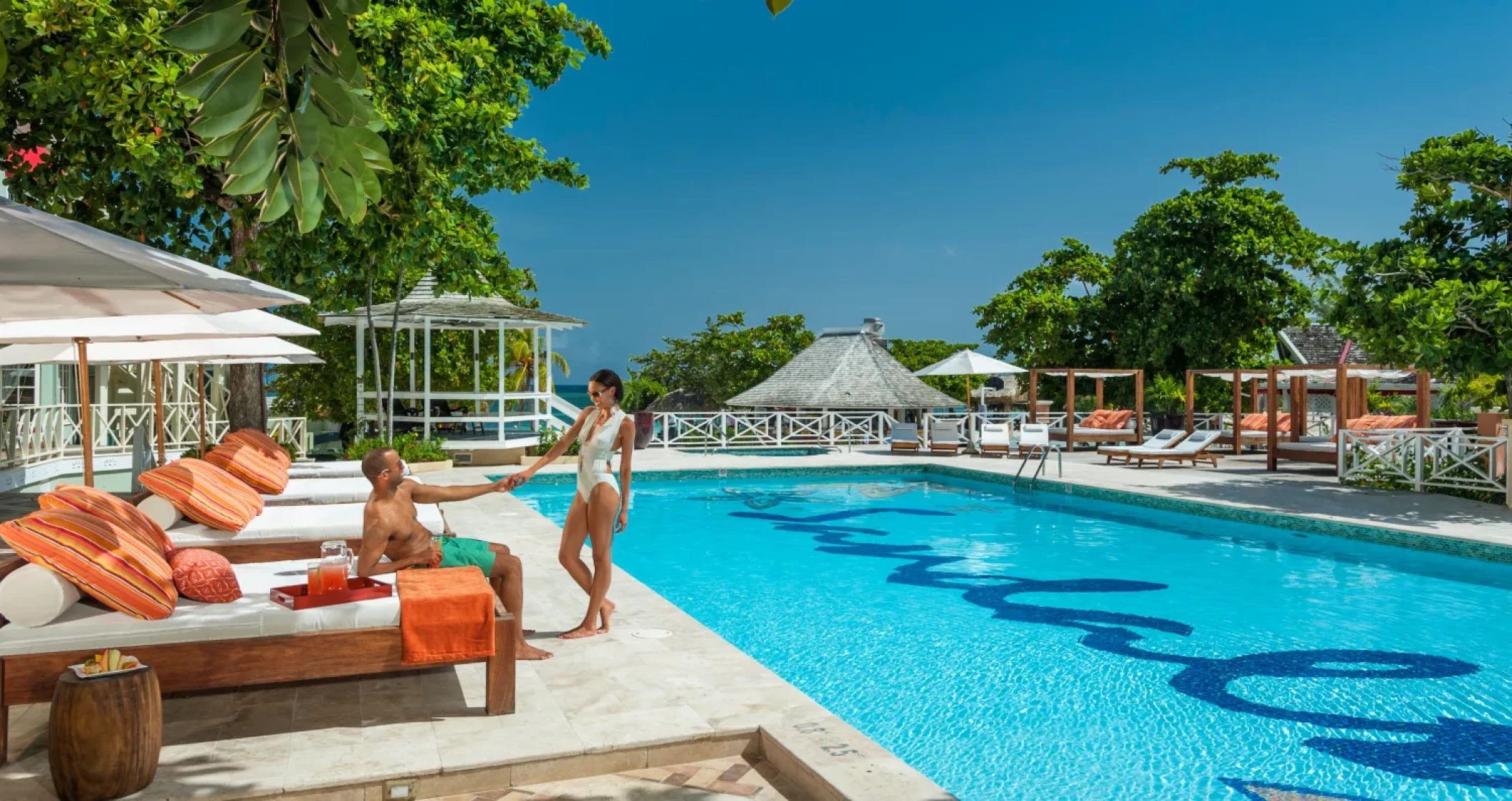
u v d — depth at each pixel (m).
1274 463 17.67
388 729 4.28
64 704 3.44
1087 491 15.17
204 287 3.20
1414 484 14.40
